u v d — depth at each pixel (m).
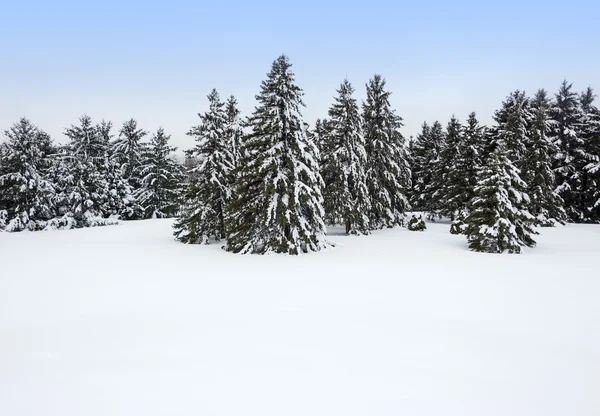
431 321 7.05
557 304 8.27
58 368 5.00
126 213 43.66
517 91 33.00
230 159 22.78
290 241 17.59
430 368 4.97
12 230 30.89
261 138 18.16
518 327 6.75
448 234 25.72
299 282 10.52
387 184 29.86
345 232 29.00
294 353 5.45
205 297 8.85
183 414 3.84
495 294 9.16
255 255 16.69
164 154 46.09
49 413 3.90
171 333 6.36
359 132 28.02
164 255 16.50
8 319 7.30
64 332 6.49
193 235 21.38
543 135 30.34
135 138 52.41
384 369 4.92
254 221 18.22
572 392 4.36
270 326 6.70
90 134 41.06
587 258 15.30
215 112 21.91
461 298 8.77
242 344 5.82
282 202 17.19
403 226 30.98
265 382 4.53
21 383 4.58
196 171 21.80
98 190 38.94
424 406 4.00
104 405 4.04
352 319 7.14
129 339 6.09
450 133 36.53
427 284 10.24
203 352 5.51
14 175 30.92
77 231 28.23
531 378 4.71
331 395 4.21
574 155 34.53
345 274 11.73
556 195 30.09
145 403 4.06
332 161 27.25
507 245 17.19
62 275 11.66
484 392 4.33
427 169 44.59
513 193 18.39
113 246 19.77
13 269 12.73
